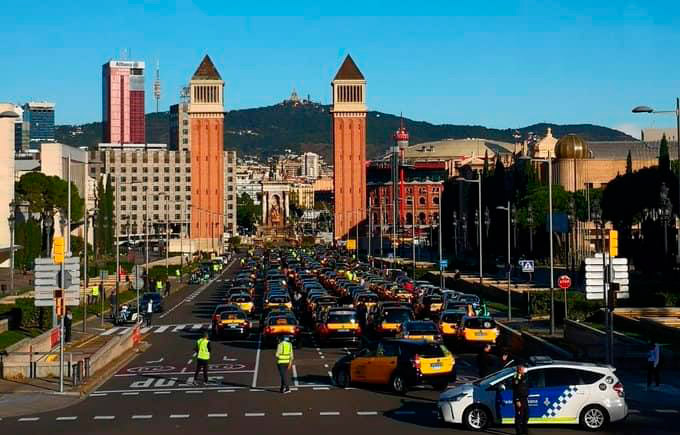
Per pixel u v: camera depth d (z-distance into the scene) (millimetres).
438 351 43156
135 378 50281
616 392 33625
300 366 54031
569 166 193125
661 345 57062
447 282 131250
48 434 34062
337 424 35094
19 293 107562
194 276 154875
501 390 33656
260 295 117125
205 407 39688
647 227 117438
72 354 54500
